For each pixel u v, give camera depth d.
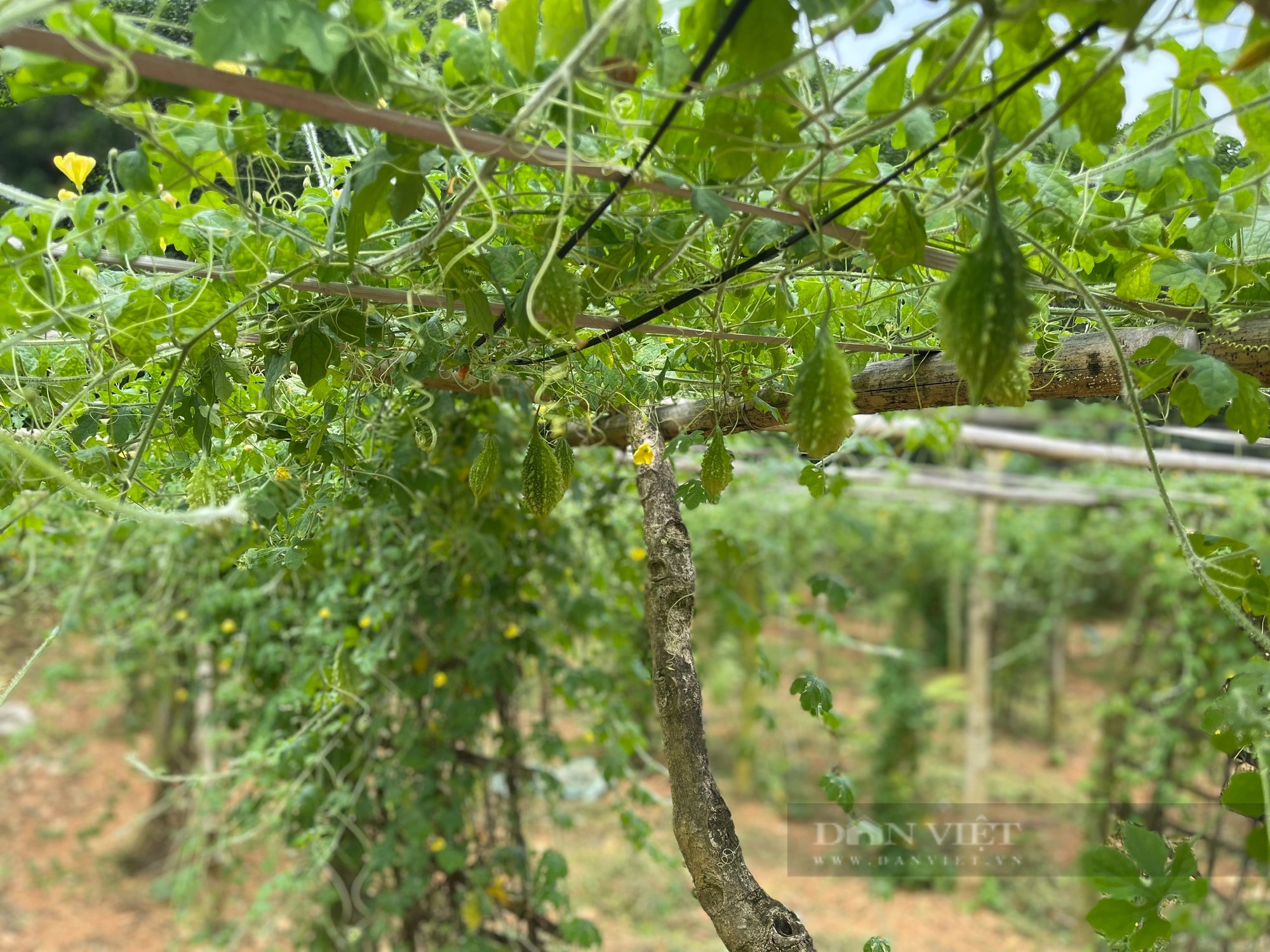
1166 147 1.11
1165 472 4.20
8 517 1.58
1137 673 4.78
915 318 1.60
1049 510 5.95
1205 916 3.86
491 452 1.39
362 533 2.57
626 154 1.14
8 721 6.56
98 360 1.40
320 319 1.38
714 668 7.03
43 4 0.73
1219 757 4.20
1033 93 0.99
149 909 4.93
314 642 2.71
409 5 0.98
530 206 1.26
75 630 3.47
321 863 2.60
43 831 5.65
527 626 2.76
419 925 2.85
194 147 1.06
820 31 0.92
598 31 0.83
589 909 4.98
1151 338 1.37
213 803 3.21
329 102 0.90
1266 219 1.33
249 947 4.32
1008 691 8.71
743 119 0.98
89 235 1.16
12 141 7.97
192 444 1.67
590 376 1.69
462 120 0.98
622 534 2.88
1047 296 1.46
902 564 8.51
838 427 0.98
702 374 1.76
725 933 1.40
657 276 1.29
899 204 1.07
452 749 2.71
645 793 2.77
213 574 2.96
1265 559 1.30
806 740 7.77
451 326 1.50
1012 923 5.38
